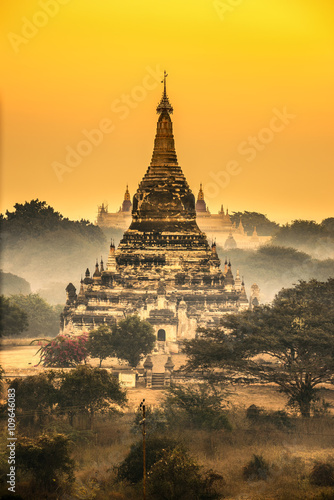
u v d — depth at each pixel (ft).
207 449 338.95
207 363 402.31
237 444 346.33
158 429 358.02
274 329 398.62
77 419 370.53
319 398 400.26
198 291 610.65
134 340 499.92
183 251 626.23
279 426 367.66
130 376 463.42
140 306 590.55
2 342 608.19
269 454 327.26
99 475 310.86
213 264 634.43
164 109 650.02
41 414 369.50
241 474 310.65
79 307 600.39
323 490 292.81
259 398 424.46
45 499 290.35
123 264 620.90
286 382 406.41
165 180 638.12
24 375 467.52
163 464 295.28
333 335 389.19
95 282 617.21
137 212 639.76
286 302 425.69
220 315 597.93
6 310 569.64
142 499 286.87
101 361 504.43
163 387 458.91
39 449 302.66
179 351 572.51
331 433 360.89
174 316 588.50
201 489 290.35
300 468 312.91
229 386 449.48
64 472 305.32
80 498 292.20
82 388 369.91
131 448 320.91
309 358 393.50
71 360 492.54
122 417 384.68
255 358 506.89
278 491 294.46
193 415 367.45
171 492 287.07
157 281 612.70
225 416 362.74
